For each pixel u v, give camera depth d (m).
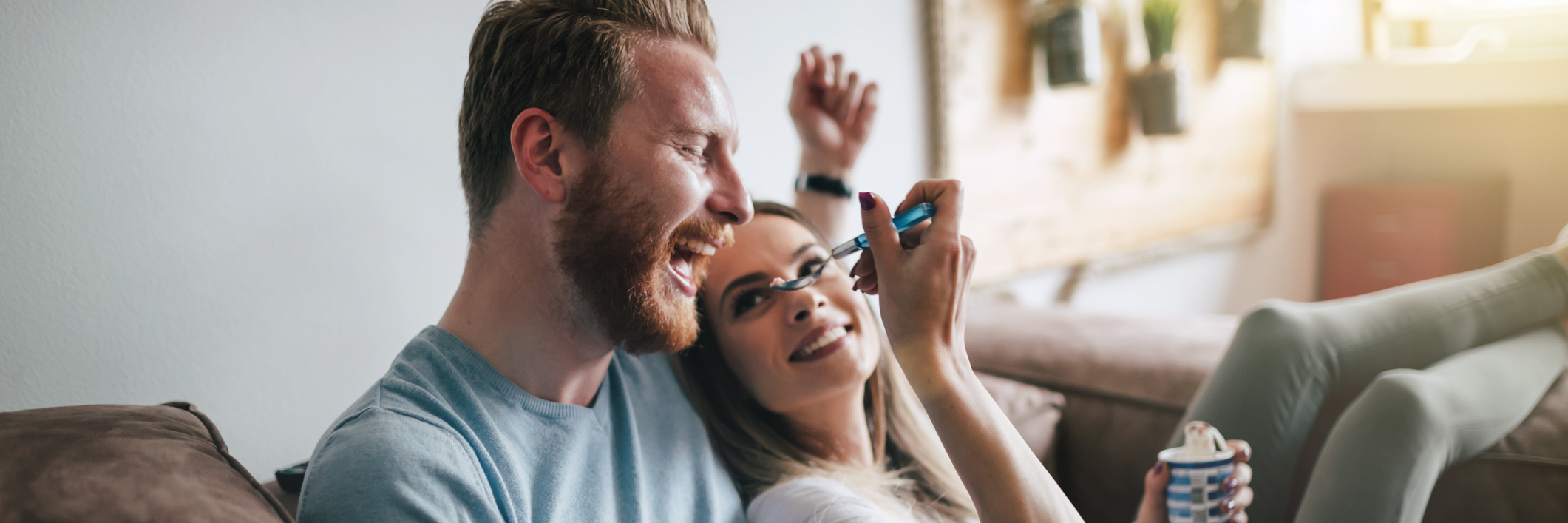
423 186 1.19
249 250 1.03
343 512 0.59
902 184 1.90
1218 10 2.76
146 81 0.95
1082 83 2.04
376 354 1.16
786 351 0.94
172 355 0.98
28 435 0.59
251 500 0.61
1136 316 1.69
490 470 0.67
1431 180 3.65
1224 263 3.05
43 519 0.51
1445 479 1.11
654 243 0.71
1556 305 1.43
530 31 0.70
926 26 1.91
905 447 1.08
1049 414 1.36
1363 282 3.44
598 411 0.79
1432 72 3.01
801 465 0.96
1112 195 2.46
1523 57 2.86
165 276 0.97
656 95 0.70
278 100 1.05
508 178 0.72
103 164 0.92
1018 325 1.67
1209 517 0.97
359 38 1.11
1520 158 3.42
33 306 0.89
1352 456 1.06
